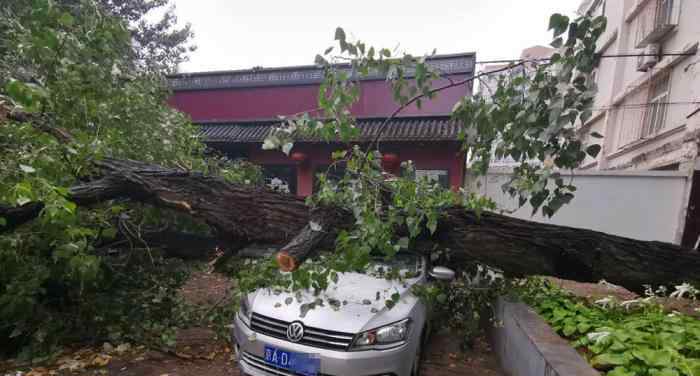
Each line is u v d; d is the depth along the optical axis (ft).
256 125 32.09
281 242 11.19
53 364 10.03
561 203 8.27
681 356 6.51
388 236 8.72
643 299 10.27
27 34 10.53
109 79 11.94
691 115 18.52
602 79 32.65
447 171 26.30
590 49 7.40
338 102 8.59
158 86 16.17
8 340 10.46
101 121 11.39
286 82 31.58
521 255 10.30
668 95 21.61
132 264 13.16
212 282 19.42
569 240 10.16
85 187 9.73
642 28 24.59
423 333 10.48
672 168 21.31
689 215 18.56
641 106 23.50
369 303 8.84
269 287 9.52
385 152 26.76
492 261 10.58
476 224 10.68
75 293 11.32
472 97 9.40
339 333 8.00
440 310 12.09
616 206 21.35
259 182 20.40
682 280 9.77
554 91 7.62
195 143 17.22
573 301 11.24
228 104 32.91
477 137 9.74
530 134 7.80
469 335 12.19
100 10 12.17
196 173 11.07
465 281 12.03
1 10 12.22
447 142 24.84
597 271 10.11
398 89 9.29
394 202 9.61
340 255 8.88
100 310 11.38
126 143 12.61
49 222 8.04
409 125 27.17
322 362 7.79
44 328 10.18
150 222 12.98
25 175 7.18
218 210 10.60
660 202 20.02
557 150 7.97
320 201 9.92
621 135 27.84
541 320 9.20
